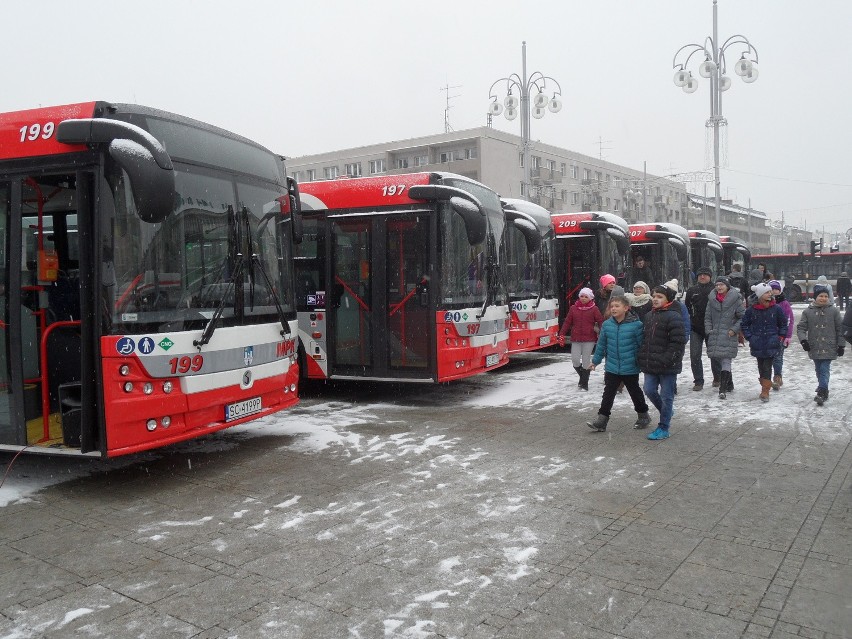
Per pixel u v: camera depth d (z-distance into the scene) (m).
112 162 6.00
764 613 3.89
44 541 5.21
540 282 15.01
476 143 61.25
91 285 6.06
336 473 6.85
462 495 6.08
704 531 5.15
